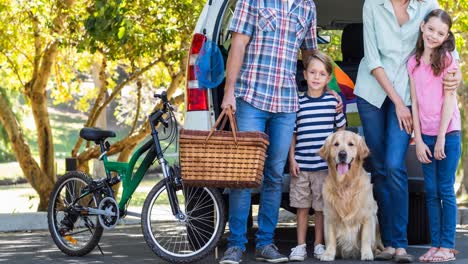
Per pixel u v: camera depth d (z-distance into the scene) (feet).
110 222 23.38
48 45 48.21
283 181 22.50
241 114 20.85
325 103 22.16
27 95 50.08
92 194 24.09
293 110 21.17
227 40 23.85
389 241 22.03
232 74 20.26
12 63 50.37
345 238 21.59
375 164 22.02
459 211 36.06
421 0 21.34
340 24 30.17
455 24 45.85
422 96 21.06
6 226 33.47
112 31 38.96
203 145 19.38
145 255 23.98
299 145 22.24
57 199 24.70
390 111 21.49
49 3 45.03
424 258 21.27
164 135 23.08
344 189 21.24
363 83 21.79
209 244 21.34
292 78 21.20
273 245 21.68
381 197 22.07
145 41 41.24
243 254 23.71
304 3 21.34
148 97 99.09
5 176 125.70
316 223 22.62
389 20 21.33
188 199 22.22
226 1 22.15
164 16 42.09
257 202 24.40
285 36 20.92
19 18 46.98
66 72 56.80
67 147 156.56
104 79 50.78
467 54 53.67
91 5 44.91
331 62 22.20
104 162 23.91
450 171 21.20
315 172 22.08
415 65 21.13
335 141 21.09
